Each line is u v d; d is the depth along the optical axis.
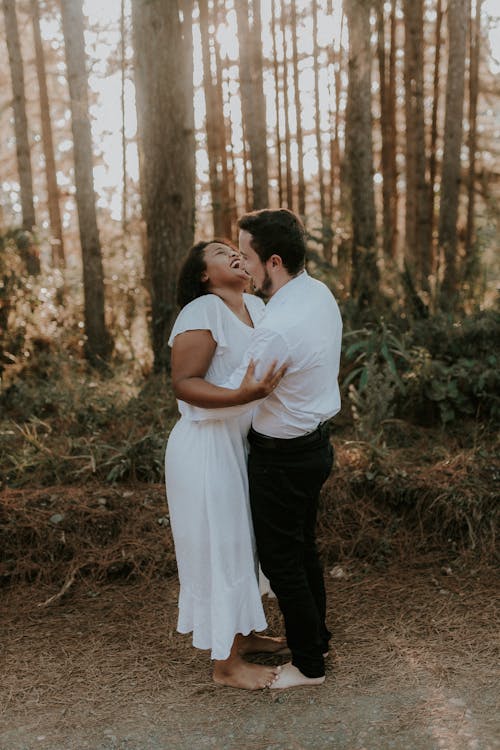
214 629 2.26
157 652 2.66
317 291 2.18
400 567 3.25
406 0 8.77
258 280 2.19
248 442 2.37
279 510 2.23
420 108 8.59
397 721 2.17
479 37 9.88
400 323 5.29
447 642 2.61
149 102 5.46
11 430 4.66
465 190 11.62
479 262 6.59
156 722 2.23
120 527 3.44
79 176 7.23
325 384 2.18
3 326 6.96
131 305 7.97
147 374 6.32
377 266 6.21
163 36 5.34
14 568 3.28
